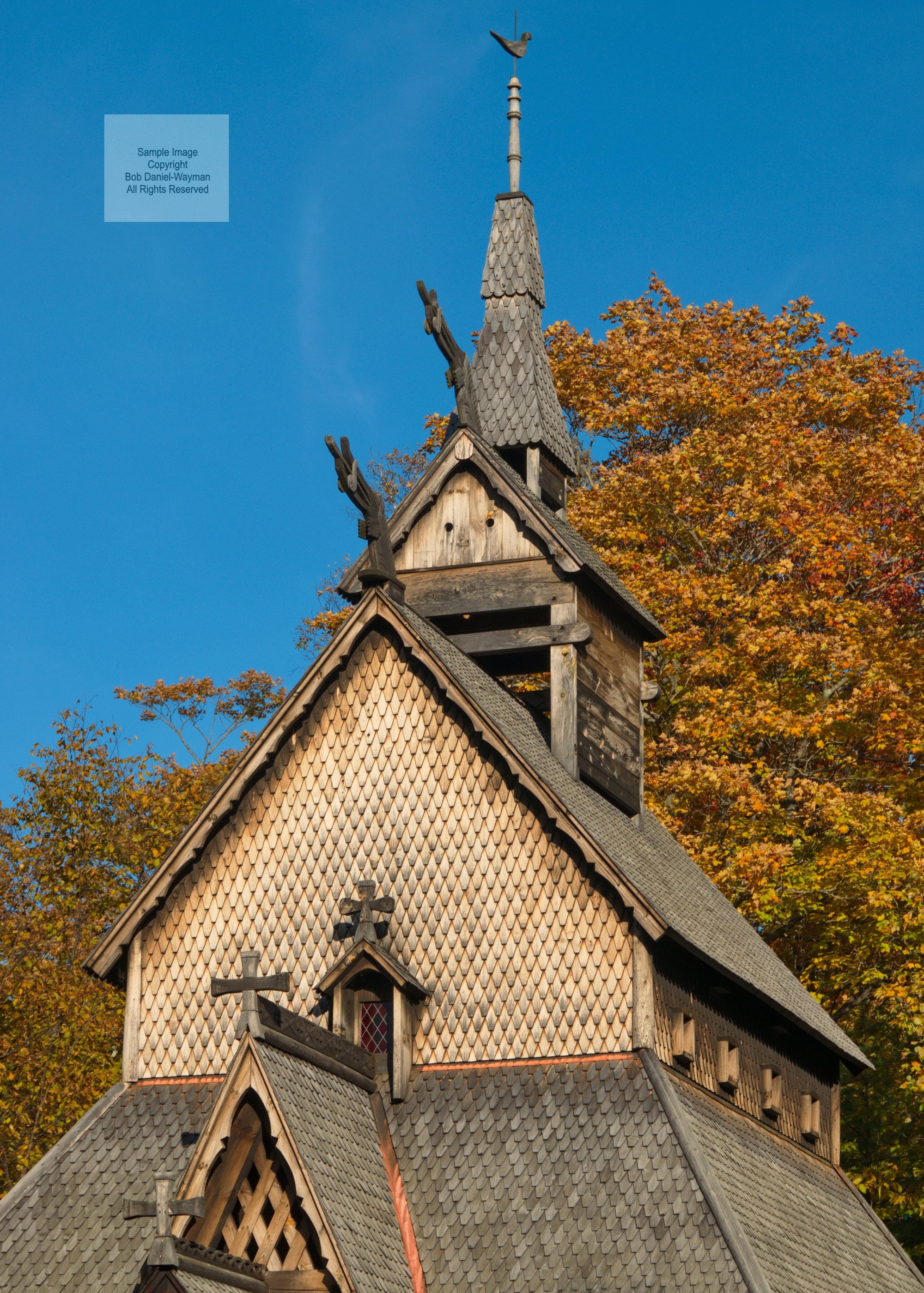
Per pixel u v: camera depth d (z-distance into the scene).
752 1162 26.83
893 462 48.34
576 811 26.56
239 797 27.12
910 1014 38.47
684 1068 26.03
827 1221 28.73
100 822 46.59
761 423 50.56
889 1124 40.47
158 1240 19.91
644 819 32.56
